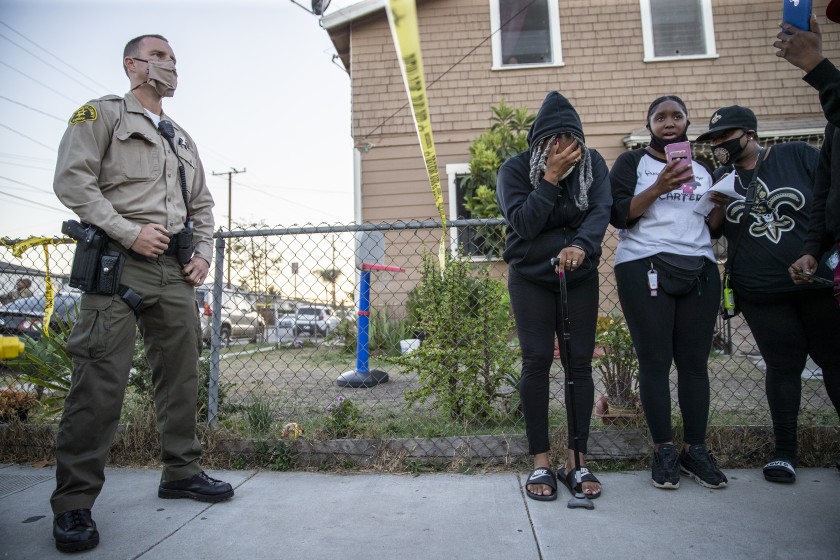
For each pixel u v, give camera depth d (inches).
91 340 83.7
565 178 97.0
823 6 327.0
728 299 104.5
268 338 167.6
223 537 81.3
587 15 344.2
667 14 345.4
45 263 119.8
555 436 111.9
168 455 96.3
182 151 98.7
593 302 97.4
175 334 94.8
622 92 339.6
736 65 337.4
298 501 95.1
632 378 123.0
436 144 343.0
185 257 94.9
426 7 350.0
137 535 82.4
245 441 116.3
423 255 137.4
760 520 83.2
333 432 119.6
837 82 66.5
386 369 225.9
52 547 79.2
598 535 79.5
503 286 137.4
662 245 98.7
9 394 130.2
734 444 110.3
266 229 126.8
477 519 86.0
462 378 127.0
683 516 85.3
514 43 349.4
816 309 97.0
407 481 104.8
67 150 85.8
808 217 96.9
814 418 127.3
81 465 81.8
